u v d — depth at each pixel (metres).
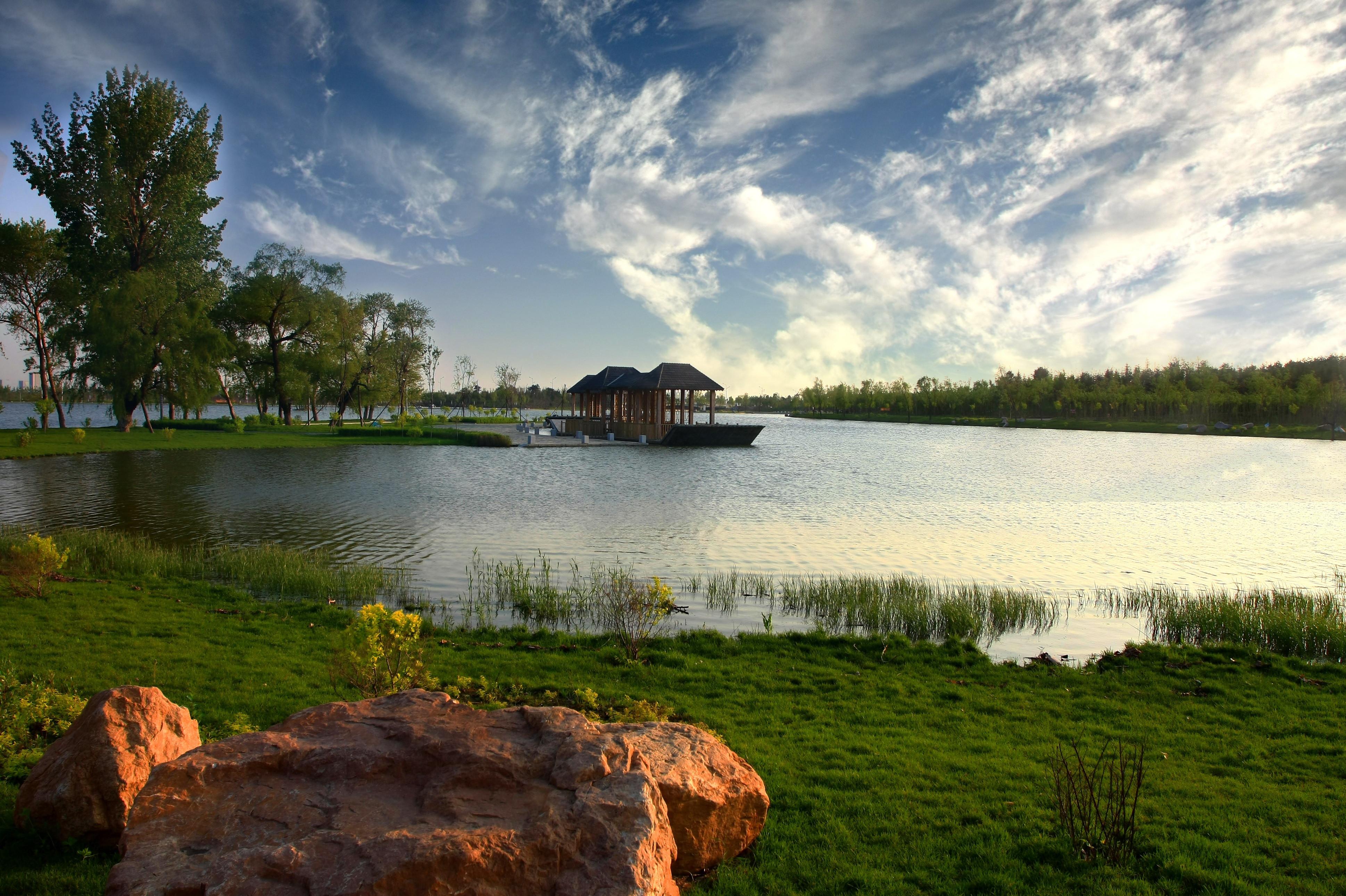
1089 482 38.34
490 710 4.49
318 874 3.07
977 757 7.25
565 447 58.53
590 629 12.45
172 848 3.34
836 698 9.14
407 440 57.47
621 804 3.50
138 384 51.69
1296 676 10.22
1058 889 4.84
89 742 4.75
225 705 7.79
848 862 5.08
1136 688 9.70
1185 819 5.89
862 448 62.75
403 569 16.52
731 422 116.69
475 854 3.12
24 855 4.52
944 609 13.11
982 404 127.50
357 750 3.93
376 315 80.31
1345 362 102.12
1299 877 5.03
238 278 67.31
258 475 34.06
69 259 50.81
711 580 16.03
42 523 21.22
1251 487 36.69
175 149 51.34
